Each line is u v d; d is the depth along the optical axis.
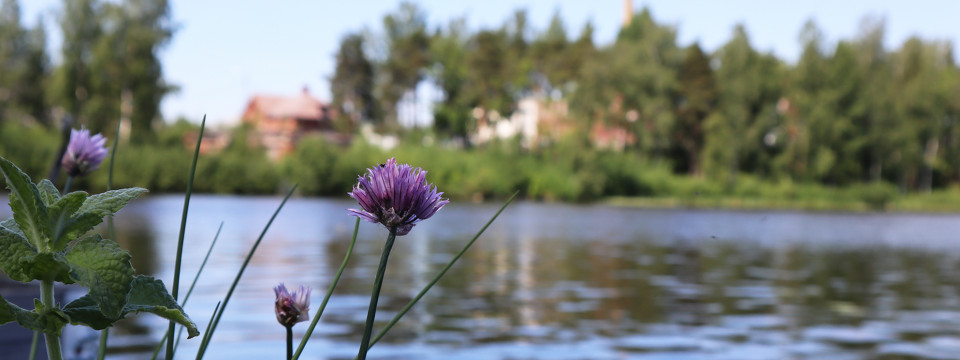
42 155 51.03
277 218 33.53
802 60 69.06
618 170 64.06
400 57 83.25
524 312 10.09
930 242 27.73
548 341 8.13
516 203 58.53
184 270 13.79
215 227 27.00
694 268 16.73
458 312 9.98
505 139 70.00
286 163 60.62
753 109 70.94
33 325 1.16
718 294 12.39
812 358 7.61
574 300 11.33
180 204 45.62
